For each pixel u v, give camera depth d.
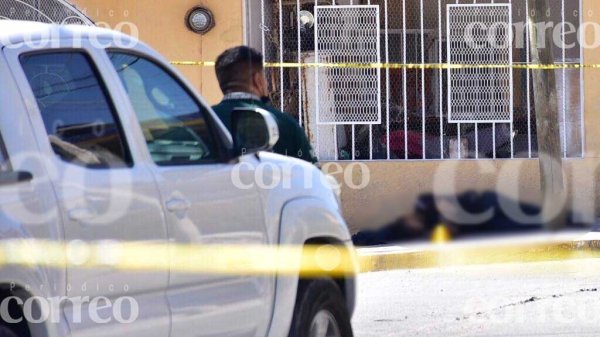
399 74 44.53
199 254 15.07
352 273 18.53
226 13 43.41
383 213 41.66
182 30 43.16
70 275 13.12
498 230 41.94
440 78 44.75
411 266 37.34
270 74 43.62
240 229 15.88
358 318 27.23
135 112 14.95
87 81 14.42
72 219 13.24
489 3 44.75
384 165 43.91
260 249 16.23
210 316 15.16
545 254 38.94
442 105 44.78
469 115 44.81
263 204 16.44
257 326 16.16
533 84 42.12
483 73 44.81
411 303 29.48
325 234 17.75
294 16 44.09
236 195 15.90
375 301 29.97
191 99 16.06
